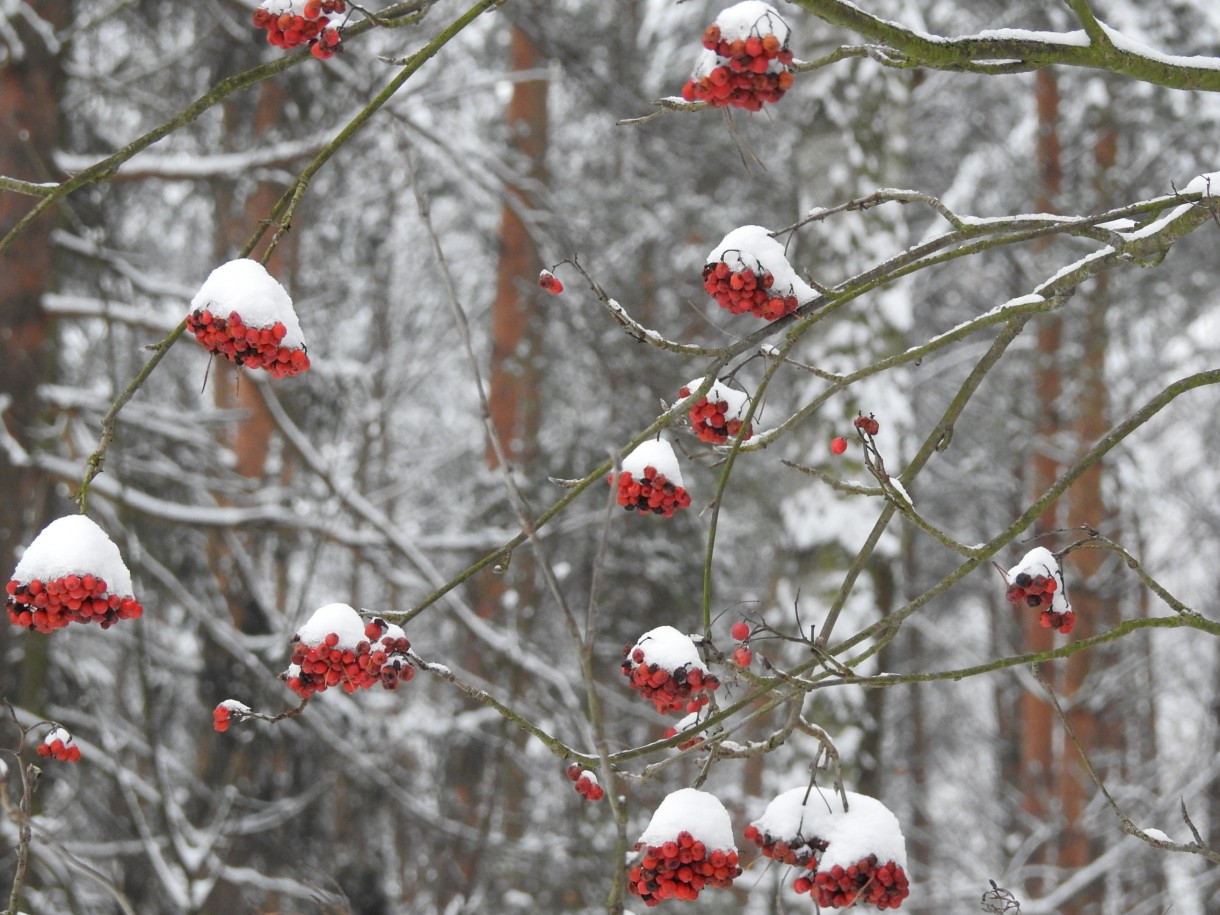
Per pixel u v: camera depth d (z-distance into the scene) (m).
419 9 2.41
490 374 11.27
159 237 11.59
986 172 12.64
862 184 7.71
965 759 19.36
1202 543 15.66
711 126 10.82
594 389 11.10
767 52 2.01
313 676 2.15
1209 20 9.73
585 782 2.25
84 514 2.16
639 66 11.78
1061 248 11.51
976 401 14.50
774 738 2.19
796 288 2.34
